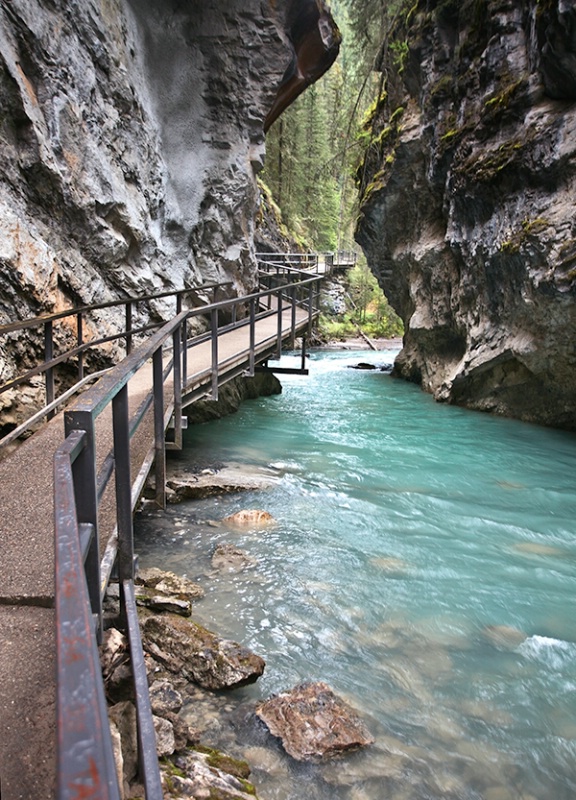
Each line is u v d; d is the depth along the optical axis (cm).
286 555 528
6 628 243
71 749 80
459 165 1115
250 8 1199
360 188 1803
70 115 788
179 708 320
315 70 1583
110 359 838
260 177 3566
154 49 1119
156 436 472
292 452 894
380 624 421
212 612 427
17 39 708
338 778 283
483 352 1163
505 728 322
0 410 600
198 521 601
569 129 845
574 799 277
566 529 612
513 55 981
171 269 1104
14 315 635
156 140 1080
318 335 3012
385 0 1504
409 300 1694
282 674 359
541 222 888
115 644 299
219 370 829
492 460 872
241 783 266
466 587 479
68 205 782
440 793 278
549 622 429
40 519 347
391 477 779
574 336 927
